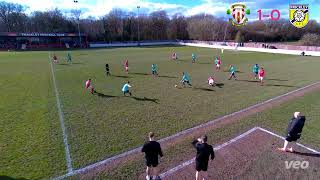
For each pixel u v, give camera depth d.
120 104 18.03
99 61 42.44
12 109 16.72
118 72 31.56
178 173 9.46
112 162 10.20
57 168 9.73
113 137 12.48
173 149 11.25
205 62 41.41
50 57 48.72
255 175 9.45
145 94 20.86
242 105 17.91
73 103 18.19
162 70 33.28
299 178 9.33
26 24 106.69
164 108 17.14
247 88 23.16
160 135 12.75
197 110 16.73
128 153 10.93
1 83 24.83
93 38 97.00
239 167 9.94
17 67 35.41
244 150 11.29
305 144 11.91
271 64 39.31
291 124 10.84
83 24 100.50
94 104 17.98
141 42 90.50
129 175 9.34
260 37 100.44
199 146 8.58
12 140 12.09
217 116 15.59
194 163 10.12
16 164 9.95
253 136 12.72
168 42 96.00
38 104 17.86
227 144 11.84
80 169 9.69
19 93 20.92
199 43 85.69
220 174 9.48
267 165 10.12
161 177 9.20
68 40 81.31
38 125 13.96
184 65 37.94
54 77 27.95
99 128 13.60
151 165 9.04
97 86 23.72
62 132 13.04
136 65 37.78
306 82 25.77
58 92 21.31
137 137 12.49
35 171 9.49
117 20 106.19
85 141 12.03
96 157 10.56
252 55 53.12
